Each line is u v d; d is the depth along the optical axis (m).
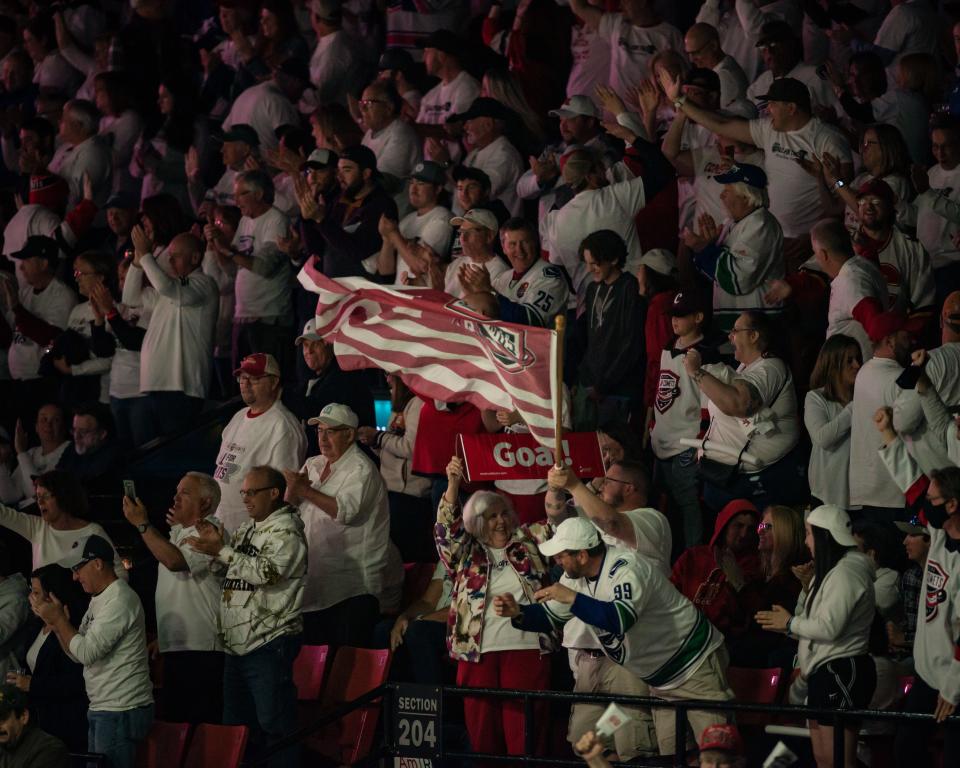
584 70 33.06
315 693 23.34
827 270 24.03
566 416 22.64
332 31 36.91
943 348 21.84
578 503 19.00
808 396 23.03
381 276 28.39
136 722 21.58
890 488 21.97
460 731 23.36
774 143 26.66
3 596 24.33
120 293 32.47
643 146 26.83
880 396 21.83
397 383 26.23
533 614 19.28
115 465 29.20
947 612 18.30
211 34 41.50
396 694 20.44
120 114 38.28
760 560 21.97
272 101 35.50
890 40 31.66
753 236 24.83
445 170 30.19
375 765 21.66
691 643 18.81
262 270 30.11
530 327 18.41
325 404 26.59
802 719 20.97
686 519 24.44
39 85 43.19
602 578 18.52
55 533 24.72
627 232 26.80
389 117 32.03
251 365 25.17
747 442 23.11
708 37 29.64
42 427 31.11
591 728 20.50
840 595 18.53
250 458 25.20
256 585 21.92
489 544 21.30
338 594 23.95
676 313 24.11
